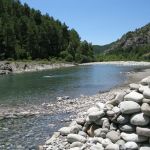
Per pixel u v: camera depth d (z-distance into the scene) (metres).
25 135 18.88
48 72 86.12
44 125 21.50
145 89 13.12
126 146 12.14
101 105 15.17
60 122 22.25
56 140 15.51
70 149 13.23
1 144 17.06
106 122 13.74
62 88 45.97
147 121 12.34
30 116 25.11
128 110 12.90
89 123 14.54
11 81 60.22
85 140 14.01
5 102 33.81
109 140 12.98
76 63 140.25
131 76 63.50
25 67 100.88
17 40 136.00
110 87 45.88
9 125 21.91
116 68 99.06
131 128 12.80
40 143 16.94
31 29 140.25
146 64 128.50
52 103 31.91
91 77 64.75
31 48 138.50
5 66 93.44
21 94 40.28
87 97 35.22
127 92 14.14
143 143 12.30
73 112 25.97
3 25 132.00
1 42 124.62
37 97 37.09
